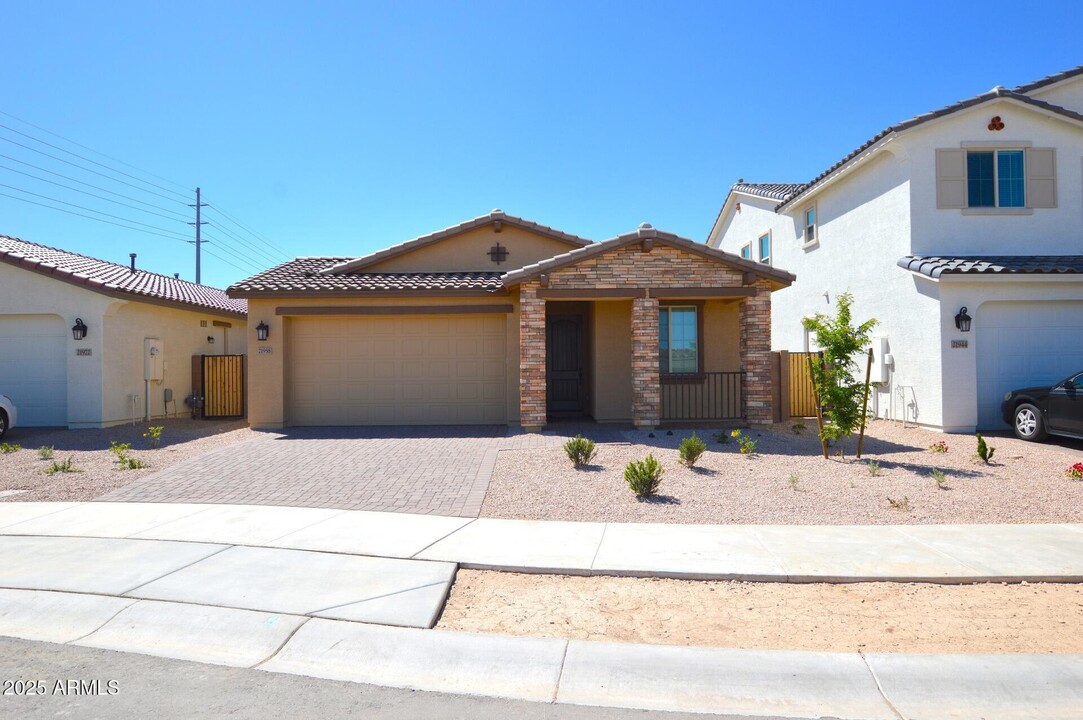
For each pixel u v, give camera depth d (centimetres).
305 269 1758
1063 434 1195
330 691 422
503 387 1573
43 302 1522
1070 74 1577
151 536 722
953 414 1373
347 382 1577
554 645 475
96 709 398
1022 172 1487
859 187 1700
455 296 1532
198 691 421
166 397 1786
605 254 1377
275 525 762
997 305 1403
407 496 896
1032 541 697
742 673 436
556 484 948
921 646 474
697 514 806
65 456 1202
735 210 2684
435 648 473
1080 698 409
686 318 1606
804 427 1395
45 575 609
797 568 618
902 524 765
